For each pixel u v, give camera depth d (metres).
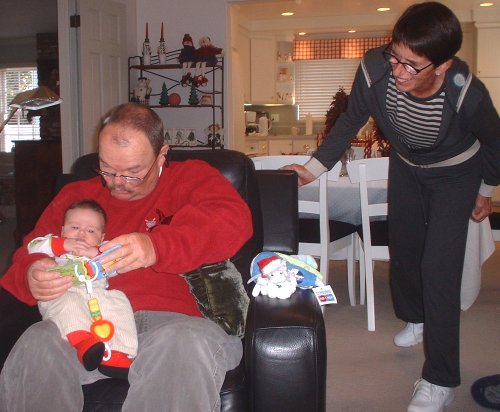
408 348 2.57
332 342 2.67
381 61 1.74
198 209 1.34
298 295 1.38
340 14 6.92
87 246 1.35
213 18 5.30
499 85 6.79
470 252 2.16
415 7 1.51
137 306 1.39
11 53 8.77
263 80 7.49
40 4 6.45
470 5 6.55
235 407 1.22
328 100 7.95
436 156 1.78
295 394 1.19
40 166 5.25
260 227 1.69
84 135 4.57
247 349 1.21
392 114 1.78
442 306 1.80
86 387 1.24
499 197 7.03
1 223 6.64
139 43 5.49
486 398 2.01
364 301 3.29
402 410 1.99
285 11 6.70
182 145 5.35
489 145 1.68
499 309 3.13
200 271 1.39
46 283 1.20
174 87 5.47
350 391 2.15
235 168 1.66
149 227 1.48
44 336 1.19
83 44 4.52
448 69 1.58
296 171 2.03
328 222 3.01
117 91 4.94
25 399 1.15
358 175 2.75
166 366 1.14
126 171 1.38
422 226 2.04
